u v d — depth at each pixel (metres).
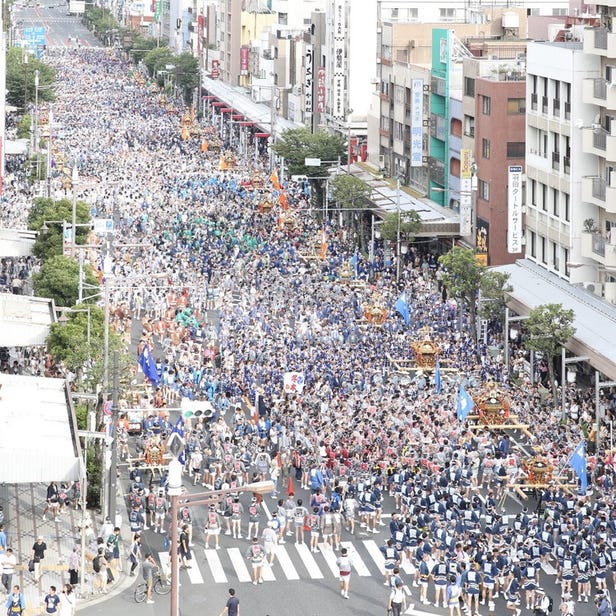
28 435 125.81
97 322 165.88
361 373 170.12
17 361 178.50
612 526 123.56
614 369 155.25
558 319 166.50
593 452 148.50
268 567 123.00
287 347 183.38
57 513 132.25
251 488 96.00
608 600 110.31
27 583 117.62
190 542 125.31
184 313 199.88
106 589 117.50
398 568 112.62
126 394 155.00
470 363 179.00
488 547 117.88
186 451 143.62
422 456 140.38
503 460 139.12
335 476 137.38
